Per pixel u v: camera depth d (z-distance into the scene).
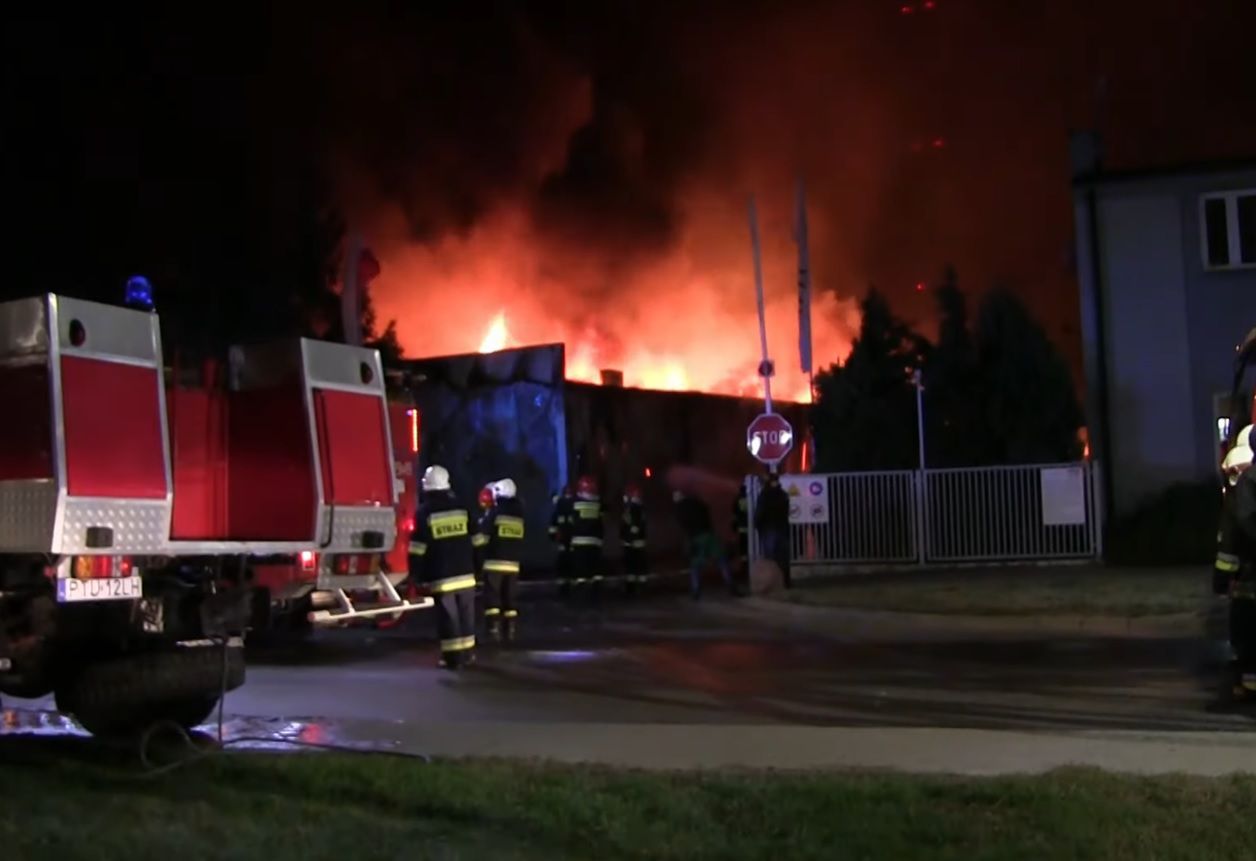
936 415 23.22
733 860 5.40
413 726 8.85
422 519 12.29
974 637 14.09
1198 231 21.27
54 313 7.05
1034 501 20.41
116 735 8.42
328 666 12.77
